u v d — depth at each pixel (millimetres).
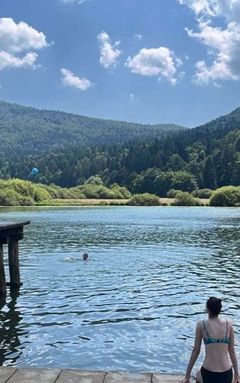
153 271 27312
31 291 21719
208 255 34312
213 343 8422
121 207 134125
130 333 15531
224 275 26172
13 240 22594
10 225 20484
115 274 26188
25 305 19188
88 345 14344
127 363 12906
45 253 35000
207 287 22875
